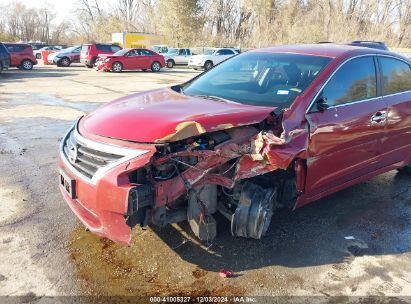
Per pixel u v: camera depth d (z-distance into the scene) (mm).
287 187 3742
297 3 45188
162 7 50094
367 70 4355
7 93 13414
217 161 3086
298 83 3838
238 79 4266
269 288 3113
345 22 39438
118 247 3596
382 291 3135
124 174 2885
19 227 3930
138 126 3123
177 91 4371
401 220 4316
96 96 13062
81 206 3402
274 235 3881
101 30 62875
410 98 4828
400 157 4945
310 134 3531
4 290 3006
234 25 59906
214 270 3299
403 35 39469
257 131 3320
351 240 3863
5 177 5246
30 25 76688
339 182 4137
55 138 7328
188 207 3240
